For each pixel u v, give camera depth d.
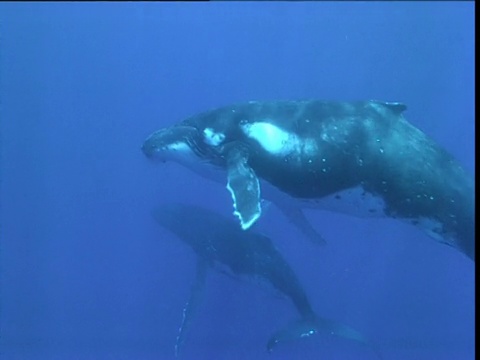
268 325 17.78
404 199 8.70
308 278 20.05
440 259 21.19
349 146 8.54
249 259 13.11
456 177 8.68
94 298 22.70
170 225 14.03
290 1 33.56
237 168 8.48
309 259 20.52
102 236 27.52
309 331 12.47
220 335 17.38
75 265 26.09
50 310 21.59
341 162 8.59
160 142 9.97
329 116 8.77
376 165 8.54
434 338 17.81
